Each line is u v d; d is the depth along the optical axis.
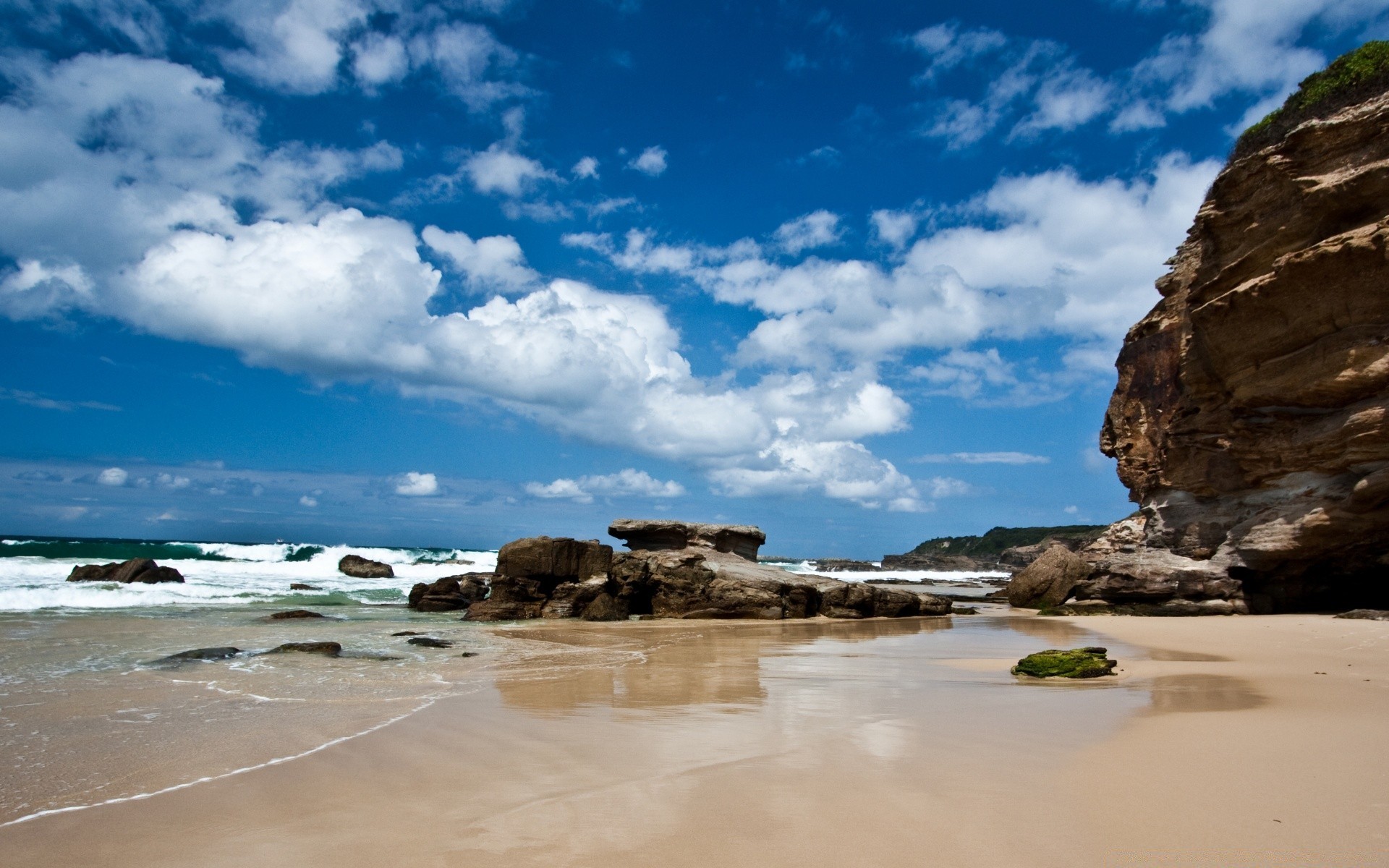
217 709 10.44
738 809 5.84
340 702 10.98
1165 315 34.84
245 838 5.51
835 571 128.12
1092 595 33.34
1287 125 27.77
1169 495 32.38
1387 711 9.71
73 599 29.69
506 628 25.53
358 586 43.53
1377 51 25.52
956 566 148.12
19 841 5.52
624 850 5.07
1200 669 14.27
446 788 6.66
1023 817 5.56
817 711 10.14
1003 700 10.83
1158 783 6.36
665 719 9.66
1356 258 22.61
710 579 31.70
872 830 5.33
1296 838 5.09
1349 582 26.39
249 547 69.81
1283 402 26.00
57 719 9.71
